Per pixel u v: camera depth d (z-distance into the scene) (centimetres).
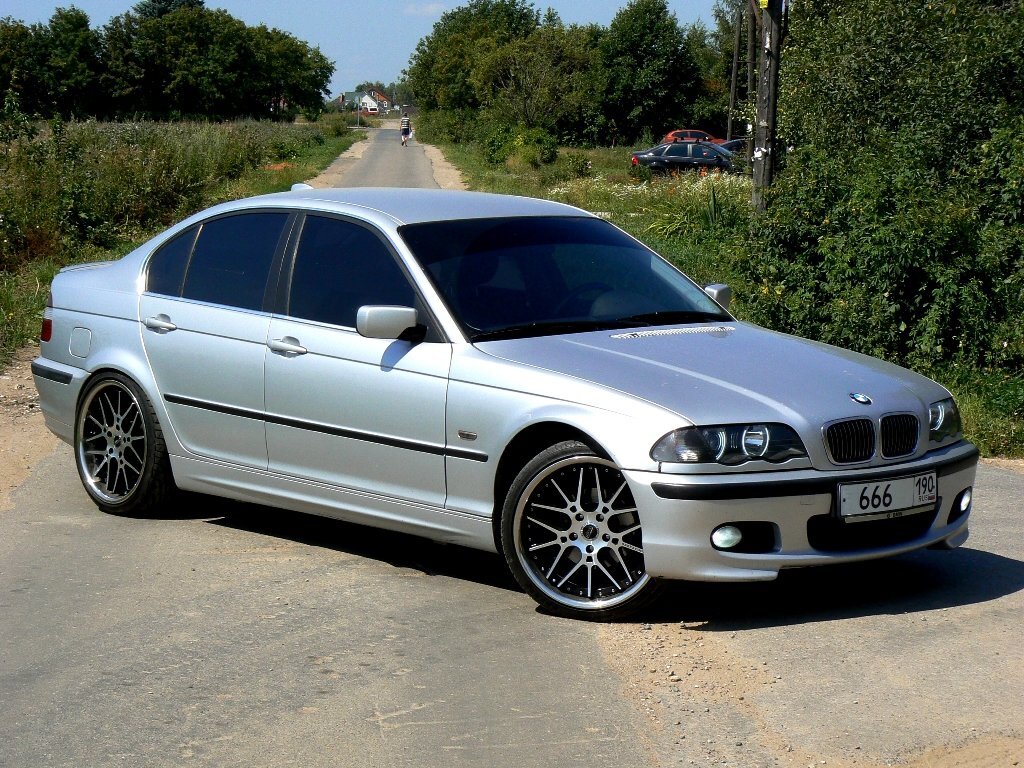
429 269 514
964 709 370
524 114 6650
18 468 717
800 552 438
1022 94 1327
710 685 392
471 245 534
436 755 343
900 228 995
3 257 1567
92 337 629
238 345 562
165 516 621
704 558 429
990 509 648
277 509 641
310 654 425
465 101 9788
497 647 430
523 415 461
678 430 430
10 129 2100
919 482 461
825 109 1636
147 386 600
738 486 426
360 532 594
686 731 357
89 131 2620
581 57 6894
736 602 480
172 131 3716
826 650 423
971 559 546
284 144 5125
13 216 1648
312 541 576
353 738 356
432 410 489
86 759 345
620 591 452
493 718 368
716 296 584
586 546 457
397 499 509
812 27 1781
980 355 999
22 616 469
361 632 448
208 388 575
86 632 450
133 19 10412
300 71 12419
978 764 331
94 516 620
